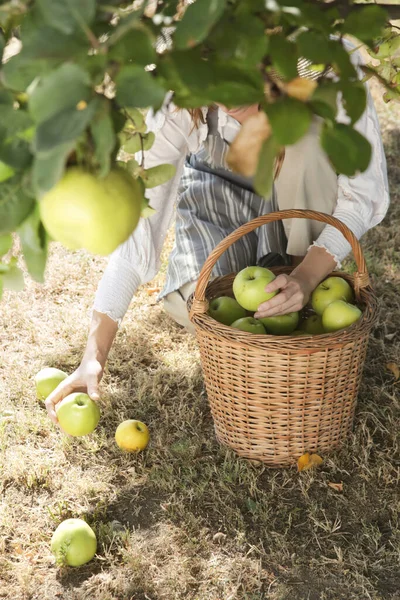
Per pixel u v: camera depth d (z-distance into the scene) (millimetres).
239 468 2191
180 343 2889
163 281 3275
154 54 634
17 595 1839
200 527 2018
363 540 1959
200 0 603
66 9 587
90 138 650
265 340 1933
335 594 1796
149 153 2277
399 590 1796
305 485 2135
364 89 681
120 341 2875
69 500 2148
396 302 3053
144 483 2197
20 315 3041
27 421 2438
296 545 1940
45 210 657
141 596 1821
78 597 1817
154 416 2494
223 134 2492
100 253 674
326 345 1944
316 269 2125
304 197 2350
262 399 2074
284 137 642
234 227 2682
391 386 2576
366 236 3549
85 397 2111
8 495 2168
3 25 739
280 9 686
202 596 1812
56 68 607
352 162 664
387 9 851
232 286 2350
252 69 668
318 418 2139
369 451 2240
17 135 647
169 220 2338
